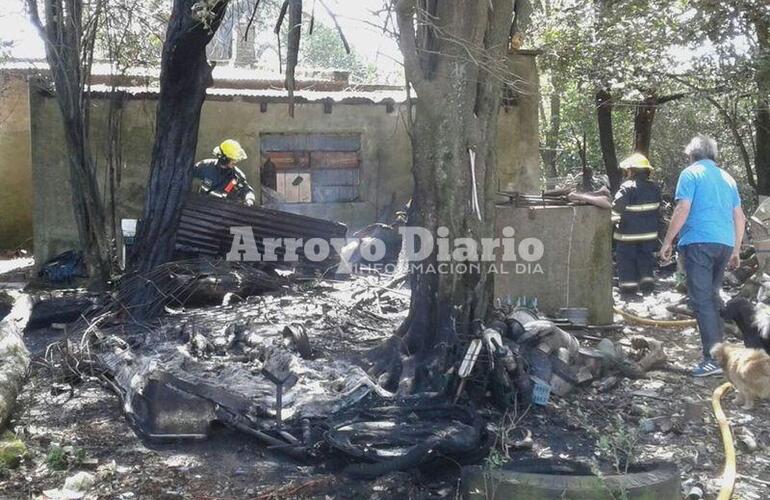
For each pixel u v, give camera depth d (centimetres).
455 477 494
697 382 690
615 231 1112
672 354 782
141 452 533
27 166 1590
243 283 945
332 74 1669
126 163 1201
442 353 621
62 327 855
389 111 1322
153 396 555
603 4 1301
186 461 521
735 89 1342
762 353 615
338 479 486
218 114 1270
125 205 1203
